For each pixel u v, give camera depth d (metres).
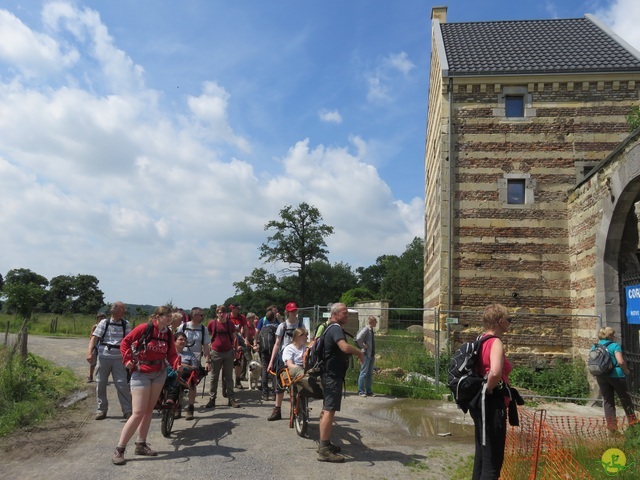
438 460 6.42
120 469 5.71
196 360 8.48
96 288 61.47
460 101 14.88
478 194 14.52
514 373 13.21
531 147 14.59
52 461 5.96
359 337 11.12
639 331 9.81
